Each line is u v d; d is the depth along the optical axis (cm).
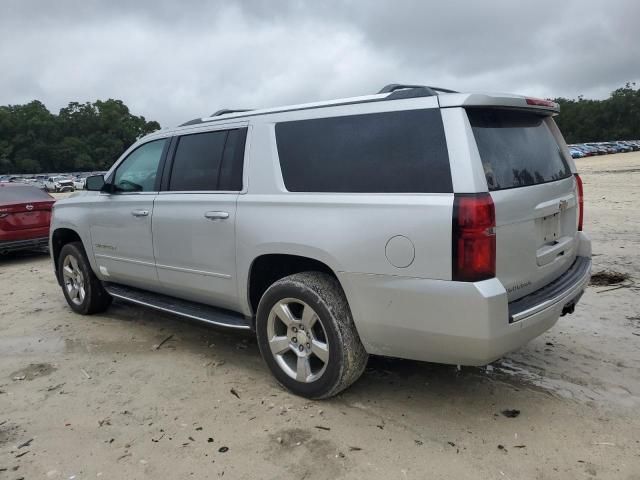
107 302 581
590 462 287
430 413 343
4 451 316
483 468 284
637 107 12369
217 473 288
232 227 389
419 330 305
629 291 584
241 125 405
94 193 540
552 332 474
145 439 324
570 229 384
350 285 327
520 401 355
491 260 285
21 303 660
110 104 13000
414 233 297
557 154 382
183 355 457
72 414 358
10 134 11531
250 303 396
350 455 299
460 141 292
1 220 930
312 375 361
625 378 382
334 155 344
